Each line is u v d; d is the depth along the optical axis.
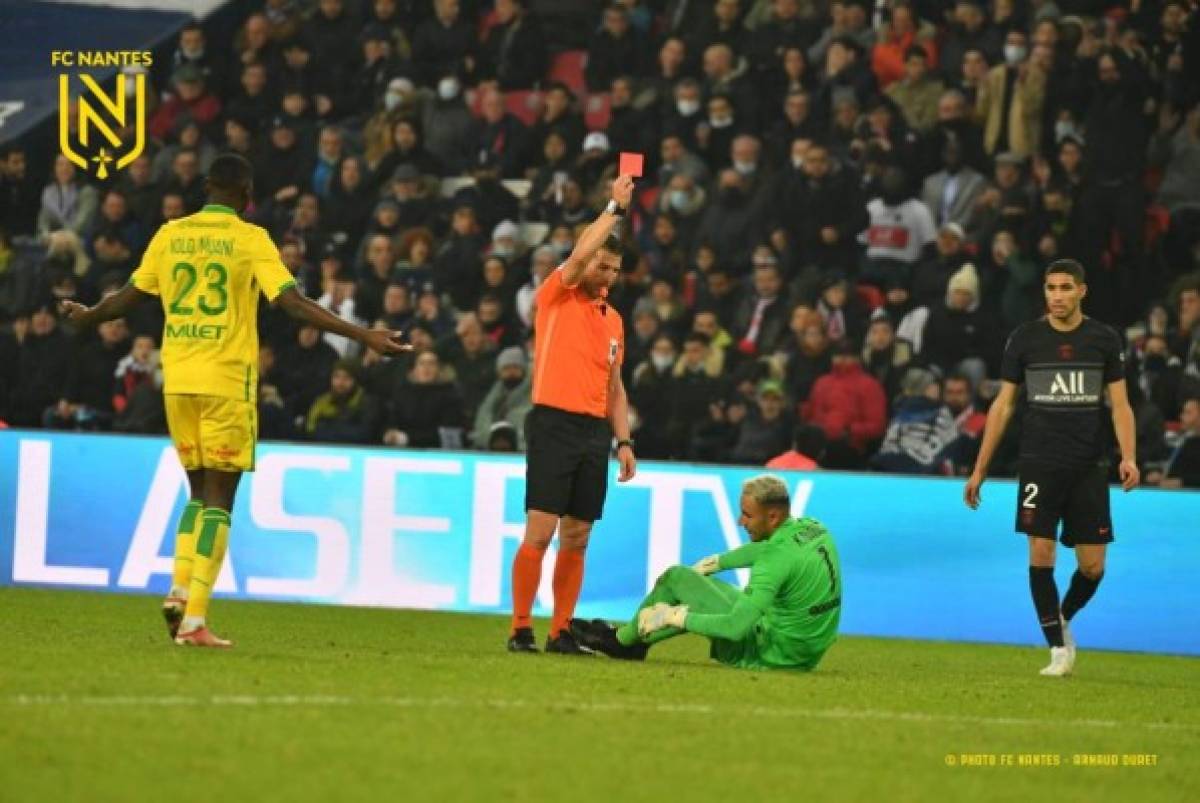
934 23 72.62
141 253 72.38
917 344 62.69
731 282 65.19
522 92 76.44
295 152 73.81
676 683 27.89
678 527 46.81
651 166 70.94
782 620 32.22
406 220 70.19
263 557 48.00
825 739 22.61
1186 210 66.25
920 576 46.56
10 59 80.06
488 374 63.19
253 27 78.06
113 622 37.22
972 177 66.50
